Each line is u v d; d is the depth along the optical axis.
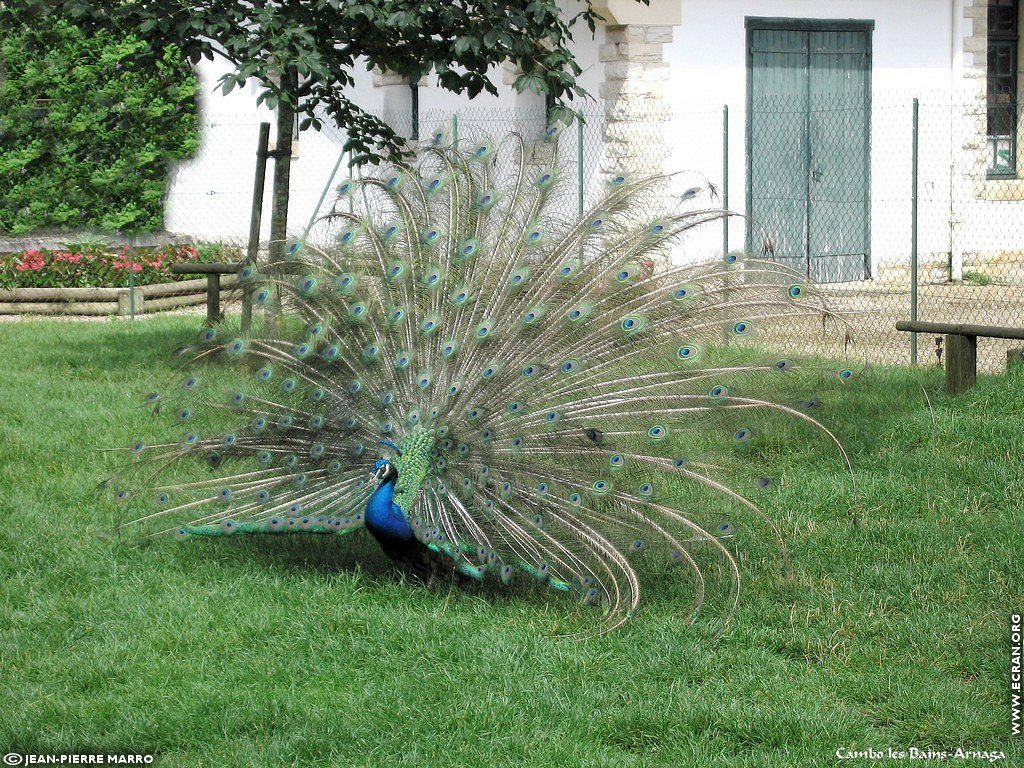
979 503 8.25
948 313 16.59
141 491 7.75
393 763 5.16
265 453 7.03
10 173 19.30
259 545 7.64
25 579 7.10
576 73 12.41
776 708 5.55
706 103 19.12
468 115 19.34
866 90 19.94
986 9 20.09
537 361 6.80
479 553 6.45
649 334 6.83
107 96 19.23
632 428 6.68
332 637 6.36
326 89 13.09
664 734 5.41
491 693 5.75
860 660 6.07
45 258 17.20
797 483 8.67
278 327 7.20
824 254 19.92
